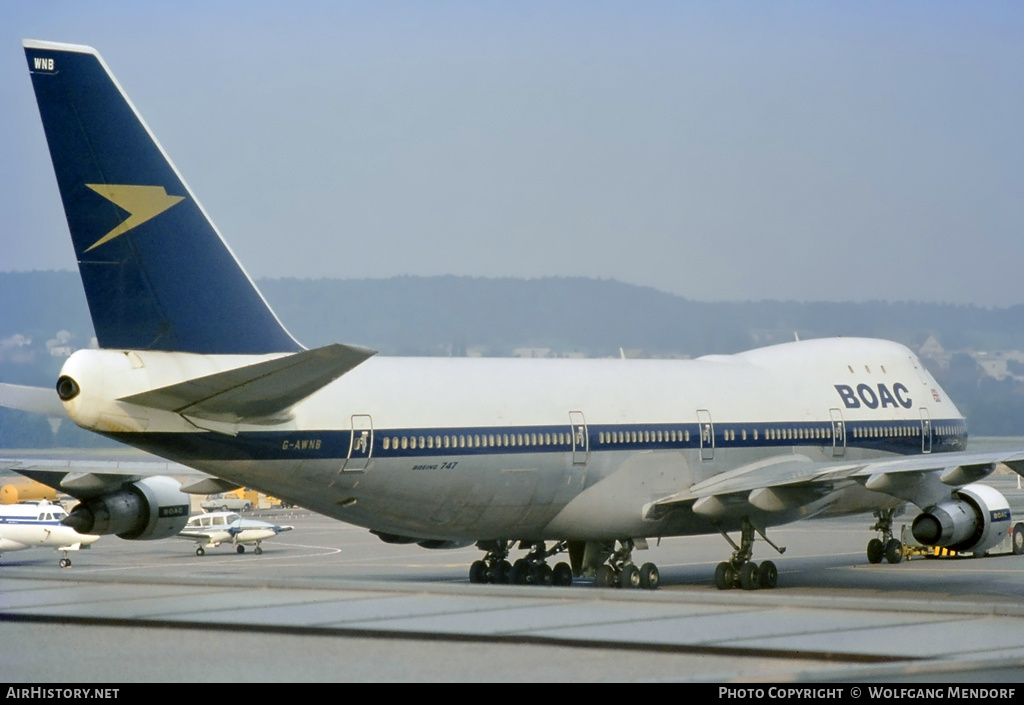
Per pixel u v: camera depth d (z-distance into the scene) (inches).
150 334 1888.5
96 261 1847.9
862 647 875.4
